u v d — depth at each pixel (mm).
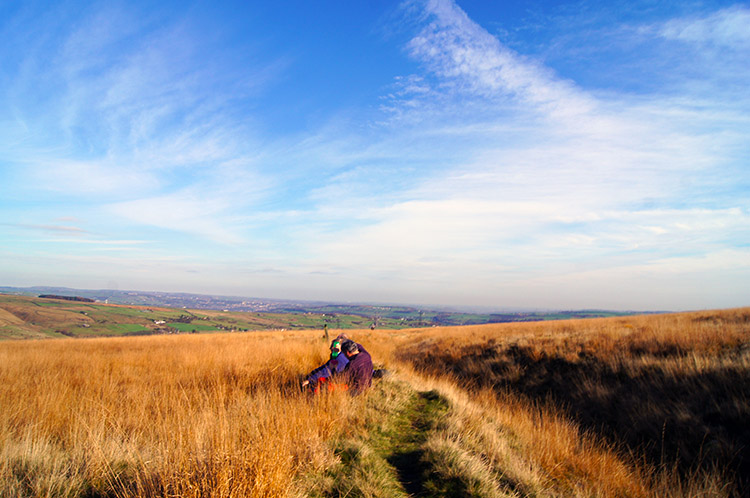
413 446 4410
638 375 7691
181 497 2525
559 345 11312
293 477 3133
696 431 5234
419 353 16469
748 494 3857
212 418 3768
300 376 7234
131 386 6426
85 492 2857
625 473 4176
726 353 7602
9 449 3242
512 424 5469
